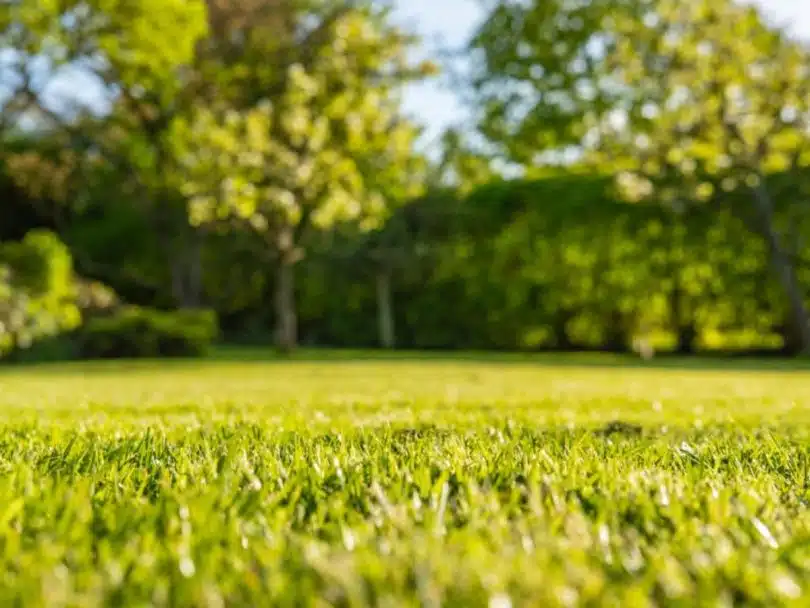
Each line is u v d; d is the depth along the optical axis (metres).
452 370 15.15
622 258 25.14
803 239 23.33
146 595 1.21
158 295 34.22
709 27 21.55
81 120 29.75
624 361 21.05
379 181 24.97
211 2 27.14
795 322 23.36
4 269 18.89
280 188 22.31
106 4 25.55
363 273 29.31
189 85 28.48
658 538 1.70
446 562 1.32
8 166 30.64
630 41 22.30
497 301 27.27
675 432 4.25
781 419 5.18
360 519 1.82
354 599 1.14
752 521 1.73
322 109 23.70
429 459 2.71
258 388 9.42
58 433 3.71
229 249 32.03
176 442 3.47
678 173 22.45
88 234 34.06
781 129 21.81
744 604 1.24
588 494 2.12
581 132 28.80
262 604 1.17
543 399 6.82
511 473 2.44
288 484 2.17
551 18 28.64
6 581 1.25
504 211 27.03
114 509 1.87
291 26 27.73
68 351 22.25
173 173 28.38
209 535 1.60
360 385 10.07
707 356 24.94
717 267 24.34
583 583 1.22
